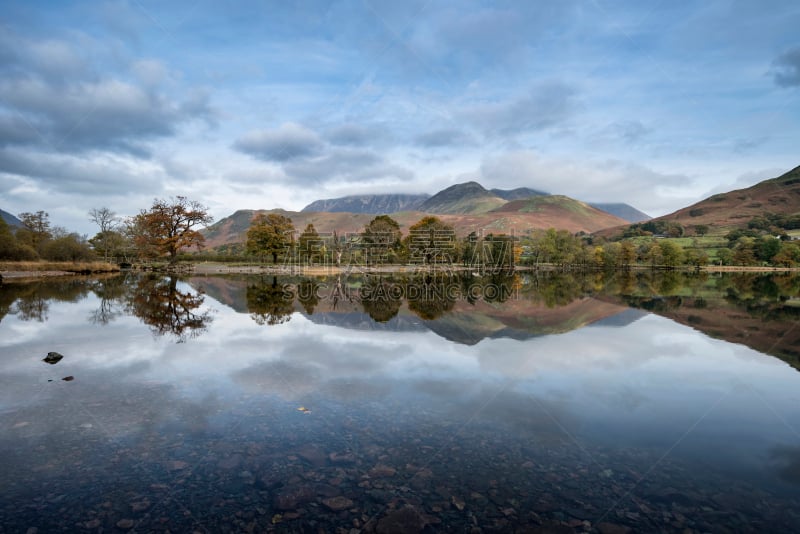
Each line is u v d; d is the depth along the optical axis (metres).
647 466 6.43
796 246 110.44
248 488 5.64
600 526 4.95
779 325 19.83
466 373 11.38
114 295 29.89
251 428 7.55
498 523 4.97
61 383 9.91
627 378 11.09
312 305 26.23
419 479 5.94
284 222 88.06
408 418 8.14
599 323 20.19
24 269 53.75
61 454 6.48
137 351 13.23
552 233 109.00
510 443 7.12
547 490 5.71
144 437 7.11
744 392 10.09
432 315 22.48
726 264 115.38
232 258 98.25
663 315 23.06
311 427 7.64
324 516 5.06
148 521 4.92
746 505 5.43
